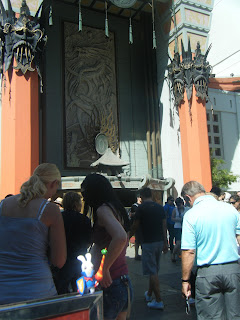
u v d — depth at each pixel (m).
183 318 4.41
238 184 18.88
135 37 19.03
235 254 2.97
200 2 16.25
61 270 3.41
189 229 3.01
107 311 2.44
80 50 17.12
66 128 16.06
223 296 2.92
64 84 16.39
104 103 17.38
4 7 12.22
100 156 16.44
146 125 17.91
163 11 17.16
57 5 16.98
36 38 12.15
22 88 11.84
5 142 11.77
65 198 3.74
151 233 4.85
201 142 15.04
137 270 7.66
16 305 1.77
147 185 14.41
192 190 3.27
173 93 16.22
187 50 15.65
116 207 2.61
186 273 2.99
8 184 11.38
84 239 3.49
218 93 19.31
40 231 2.26
